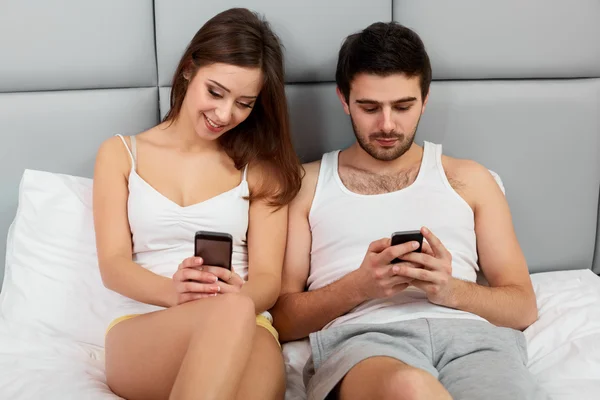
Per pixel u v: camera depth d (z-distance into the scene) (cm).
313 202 150
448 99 171
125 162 142
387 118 139
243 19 137
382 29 142
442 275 125
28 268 145
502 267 144
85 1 159
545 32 172
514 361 121
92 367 131
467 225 145
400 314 130
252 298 129
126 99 164
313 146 171
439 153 151
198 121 138
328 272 143
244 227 144
